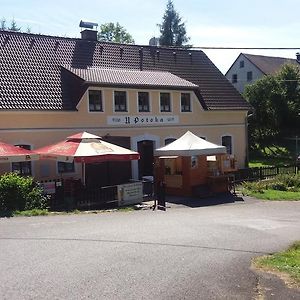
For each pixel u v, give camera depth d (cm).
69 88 2442
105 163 2478
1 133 2166
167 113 2747
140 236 1130
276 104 4772
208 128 2955
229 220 1494
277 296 714
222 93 3103
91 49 2861
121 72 2677
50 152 1969
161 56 3119
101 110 2477
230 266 880
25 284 722
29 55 2539
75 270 804
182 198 2198
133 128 2603
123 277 775
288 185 2603
